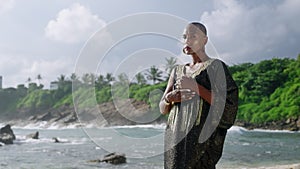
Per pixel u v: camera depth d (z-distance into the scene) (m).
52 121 83.00
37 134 36.84
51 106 92.94
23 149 27.11
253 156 22.78
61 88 87.56
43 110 97.19
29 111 102.81
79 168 17.16
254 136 45.44
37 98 100.88
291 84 69.88
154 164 15.34
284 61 75.50
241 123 67.75
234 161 20.20
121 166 15.95
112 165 16.72
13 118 106.19
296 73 72.12
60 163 19.11
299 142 35.69
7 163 19.38
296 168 14.96
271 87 71.62
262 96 70.94
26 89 114.00
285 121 64.12
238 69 74.31
